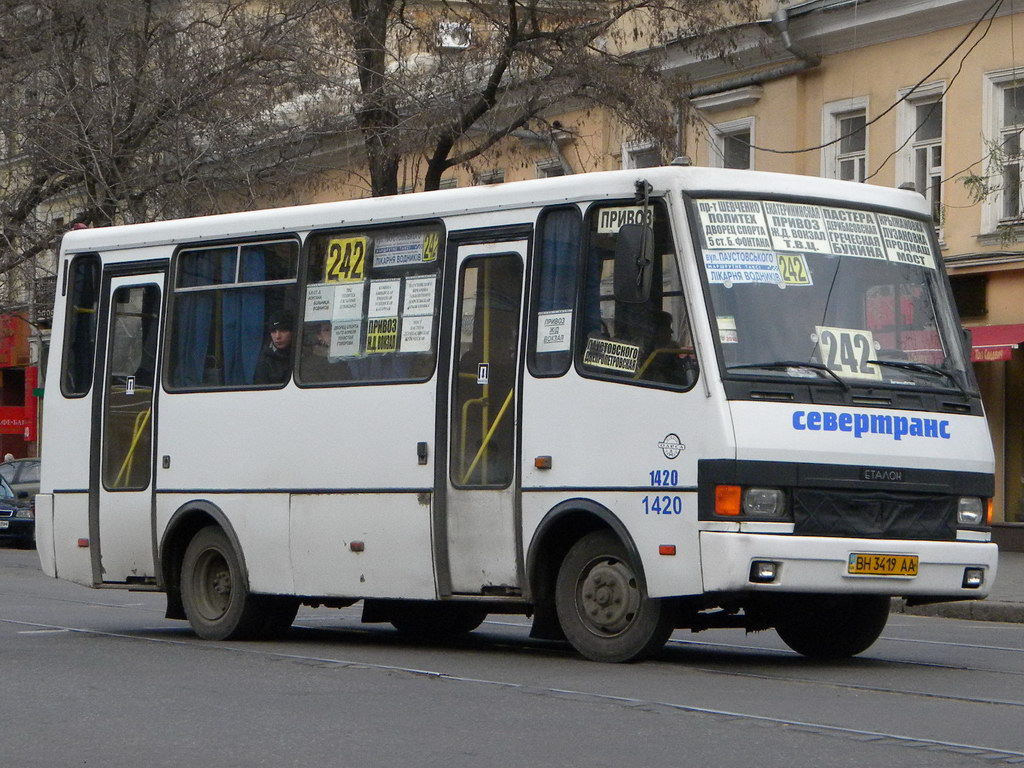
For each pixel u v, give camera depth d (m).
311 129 35.75
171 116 37.22
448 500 14.95
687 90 33.78
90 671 13.86
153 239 17.95
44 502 18.66
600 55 33.84
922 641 17.75
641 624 13.74
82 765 9.30
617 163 39.34
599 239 14.12
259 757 9.48
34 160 38.53
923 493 13.85
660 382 13.51
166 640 16.98
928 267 14.80
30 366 61.94
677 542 13.27
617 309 13.89
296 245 16.62
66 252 18.81
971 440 14.25
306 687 12.66
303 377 16.31
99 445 18.16
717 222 13.71
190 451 17.23
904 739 10.07
